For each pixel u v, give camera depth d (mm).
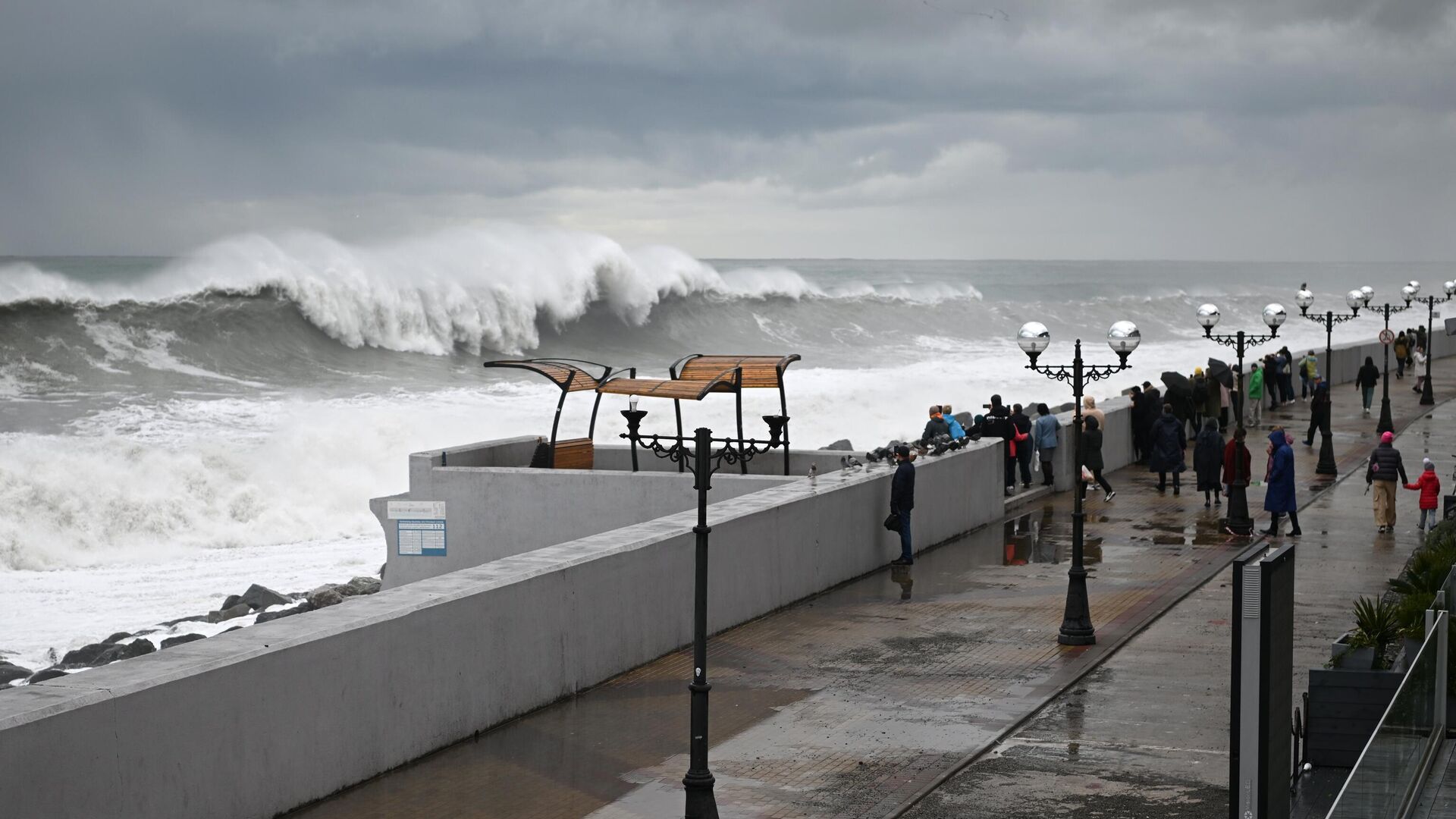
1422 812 10391
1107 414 30859
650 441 37562
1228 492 24109
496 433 39375
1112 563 21250
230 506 31547
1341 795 8109
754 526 17578
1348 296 36188
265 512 31688
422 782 11641
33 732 8789
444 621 12445
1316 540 22906
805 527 18781
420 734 12203
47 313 49188
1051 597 18906
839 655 15914
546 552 14859
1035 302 98062
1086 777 11867
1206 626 17312
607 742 12758
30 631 20797
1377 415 40406
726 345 71688
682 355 67938
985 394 51000
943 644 16406
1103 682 14891
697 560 10281
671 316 71500
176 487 31594
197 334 51125
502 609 13195
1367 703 11547
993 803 11250
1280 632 8531
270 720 10586
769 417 23406
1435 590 14758
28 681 17047
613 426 41219
